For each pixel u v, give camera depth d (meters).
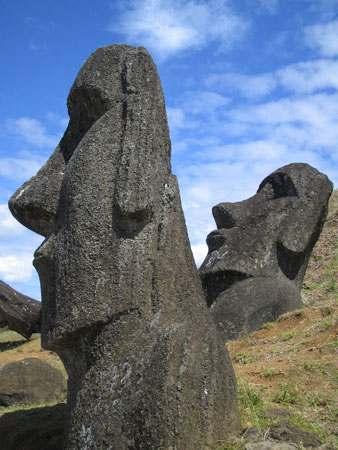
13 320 13.77
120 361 4.83
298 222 11.50
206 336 5.01
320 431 5.34
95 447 4.66
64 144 5.82
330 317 9.55
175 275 5.20
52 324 5.09
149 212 5.15
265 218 11.59
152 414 4.50
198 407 4.66
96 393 4.81
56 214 5.45
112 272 5.00
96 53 5.71
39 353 12.52
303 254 11.66
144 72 5.47
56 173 5.64
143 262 5.07
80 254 5.03
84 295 4.95
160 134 5.45
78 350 5.05
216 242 11.65
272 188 12.12
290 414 5.61
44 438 5.80
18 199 5.57
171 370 4.59
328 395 6.30
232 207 11.89
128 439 4.56
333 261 14.57
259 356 8.43
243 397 5.75
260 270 11.11
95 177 5.17
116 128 5.34
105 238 5.06
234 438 4.80
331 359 7.47
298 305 11.23
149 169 5.20
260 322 10.69
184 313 5.13
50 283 5.23
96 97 5.55
